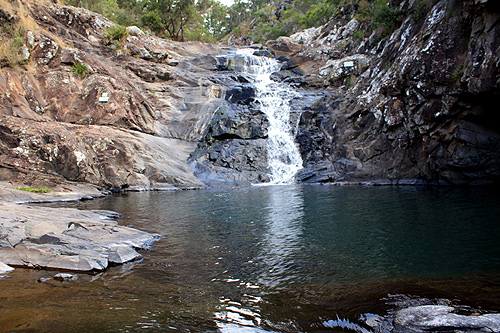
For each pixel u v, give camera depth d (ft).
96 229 23.50
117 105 66.90
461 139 47.24
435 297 13.99
